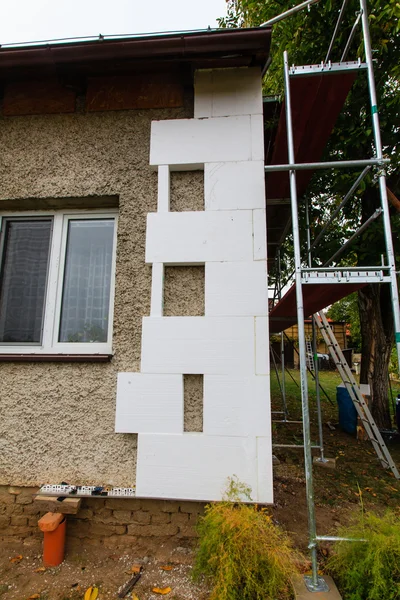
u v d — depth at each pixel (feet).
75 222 9.21
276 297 18.34
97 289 8.82
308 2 8.70
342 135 15.69
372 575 5.78
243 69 8.54
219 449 7.22
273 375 47.62
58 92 9.04
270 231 16.34
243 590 5.38
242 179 8.14
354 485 11.58
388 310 19.56
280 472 12.53
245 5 16.80
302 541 7.90
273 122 12.46
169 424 7.42
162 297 8.00
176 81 8.79
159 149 8.45
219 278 7.81
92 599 6.04
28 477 7.69
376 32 12.60
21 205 9.06
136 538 7.40
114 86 8.89
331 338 16.30
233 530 5.72
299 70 7.62
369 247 16.16
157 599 6.05
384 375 19.33
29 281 8.99
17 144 8.98
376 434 13.70
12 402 7.95
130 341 7.93
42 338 8.59
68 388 7.89
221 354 7.52
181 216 8.14
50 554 6.97
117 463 7.52
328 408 24.81
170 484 7.22
